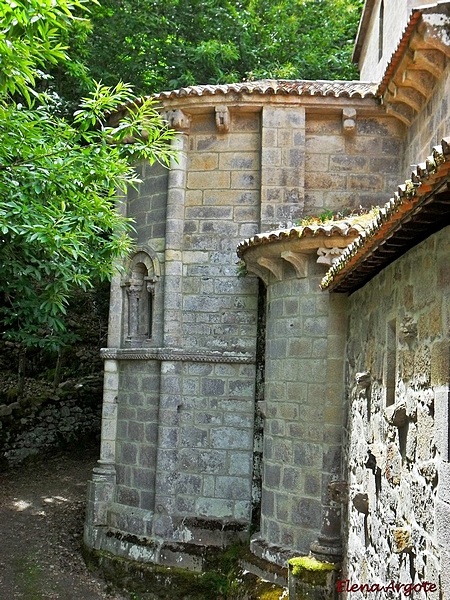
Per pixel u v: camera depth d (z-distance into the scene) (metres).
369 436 6.28
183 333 10.48
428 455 4.31
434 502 4.14
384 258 5.55
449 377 3.98
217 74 16.59
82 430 16.34
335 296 8.28
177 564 9.80
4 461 14.80
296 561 7.27
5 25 5.70
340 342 8.22
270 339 9.15
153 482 10.31
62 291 8.73
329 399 8.19
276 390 8.91
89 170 7.36
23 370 15.95
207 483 10.13
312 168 10.63
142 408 10.62
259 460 10.01
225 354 10.25
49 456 15.59
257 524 9.85
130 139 10.91
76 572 10.45
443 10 7.86
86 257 7.95
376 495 5.80
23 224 7.04
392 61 8.98
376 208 8.91
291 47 18.91
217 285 10.48
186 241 10.63
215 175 10.67
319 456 8.26
